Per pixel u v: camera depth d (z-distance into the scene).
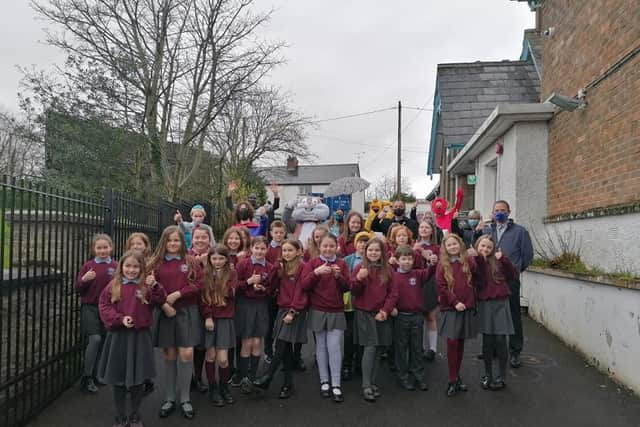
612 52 5.26
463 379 4.71
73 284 4.39
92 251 4.38
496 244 5.34
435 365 5.17
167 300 3.79
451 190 15.39
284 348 4.26
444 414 3.89
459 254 4.38
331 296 4.31
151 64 12.64
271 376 4.29
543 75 7.77
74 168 10.58
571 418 3.79
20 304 3.57
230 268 4.19
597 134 5.63
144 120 12.50
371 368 4.23
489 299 4.44
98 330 4.27
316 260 4.37
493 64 13.96
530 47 14.32
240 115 21.31
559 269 5.93
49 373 4.02
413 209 6.89
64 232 4.19
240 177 22.58
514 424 3.70
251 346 4.45
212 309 4.07
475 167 11.09
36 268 3.74
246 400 4.20
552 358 5.23
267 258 5.10
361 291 4.32
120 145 11.41
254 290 4.36
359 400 4.20
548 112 7.03
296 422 3.75
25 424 3.61
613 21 5.23
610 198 5.30
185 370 3.91
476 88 13.28
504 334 4.37
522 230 5.24
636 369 4.13
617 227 5.04
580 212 5.93
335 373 4.23
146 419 3.79
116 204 5.27
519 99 12.90
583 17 6.07
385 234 6.47
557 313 5.98
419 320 4.52
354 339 4.47
